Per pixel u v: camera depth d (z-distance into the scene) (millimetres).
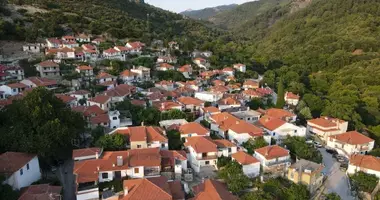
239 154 56406
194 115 79875
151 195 40562
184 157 53344
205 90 102188
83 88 91312
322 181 57938
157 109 74938
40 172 49250
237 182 47688
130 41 143375
